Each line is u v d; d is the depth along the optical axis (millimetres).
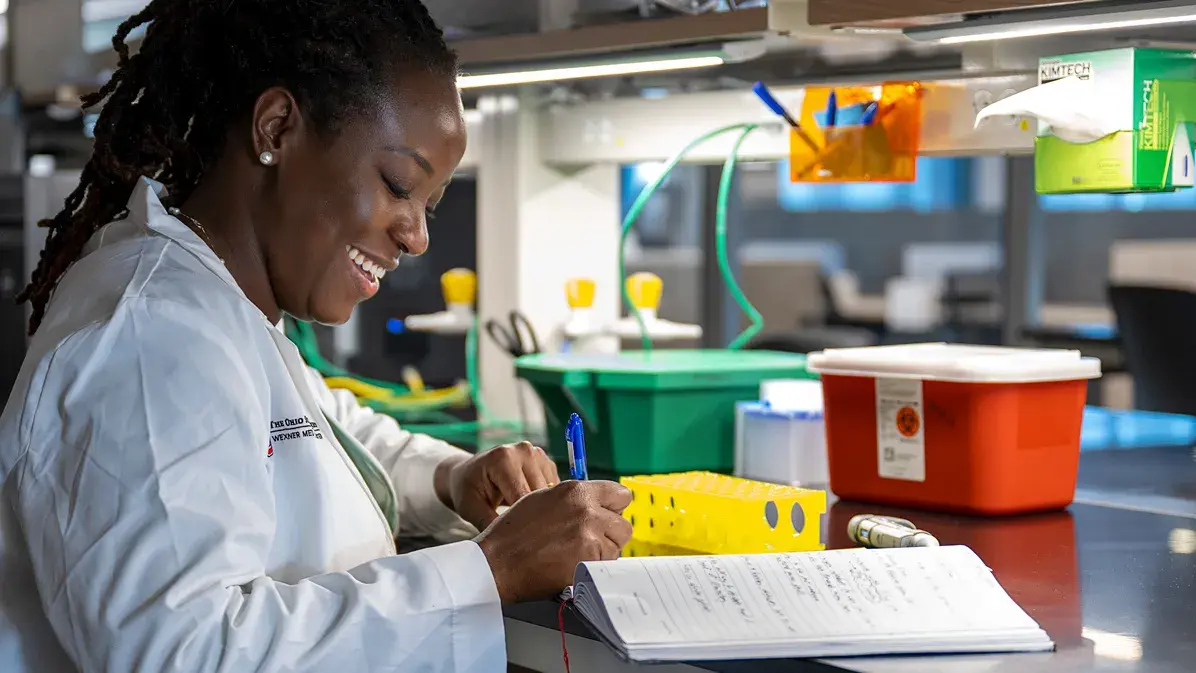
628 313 2580
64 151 3184
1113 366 4316
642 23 1674
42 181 2775
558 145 2283
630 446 1902
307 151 1162
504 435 2281
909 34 1517
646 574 1136
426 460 1622
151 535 997
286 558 1180
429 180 1210
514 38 1803
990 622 1067
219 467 1038
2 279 2787
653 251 6645
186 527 1007
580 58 1780
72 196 1340
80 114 2951
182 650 974
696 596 1101
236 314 1136
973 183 9109
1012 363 1564
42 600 1031
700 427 1917
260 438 1092
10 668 1116
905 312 7273
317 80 1143
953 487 1602
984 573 1174
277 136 1159
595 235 2410
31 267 2773
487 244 2371
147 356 1045
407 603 1069
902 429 1639
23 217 2770
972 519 1596
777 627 1047
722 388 1921
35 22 2754
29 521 1031
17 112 2939
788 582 1138
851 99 1826
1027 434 1587
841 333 6926
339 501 1228
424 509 1592
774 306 7113
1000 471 1576
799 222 9523
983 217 9109
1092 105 1492
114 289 1086
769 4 1548
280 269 1201
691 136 2086
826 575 1157
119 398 1027
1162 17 1332
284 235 1186
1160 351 3707
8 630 1116
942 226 9195
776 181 9484
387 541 1299
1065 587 1259
